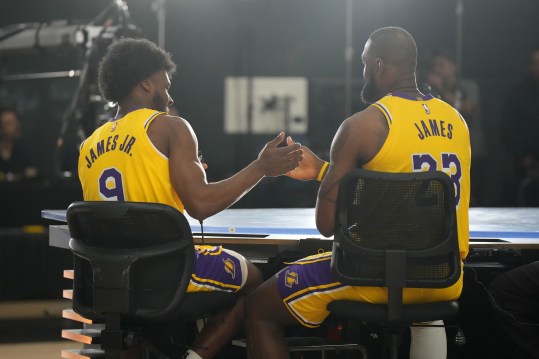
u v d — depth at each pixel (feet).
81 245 18.33
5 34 44.11
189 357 19.61
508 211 29.73
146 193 18.56
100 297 17.88
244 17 59.16
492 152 55.31
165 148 18.61
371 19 57.67
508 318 20.31
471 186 51.93
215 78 59.77
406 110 17.95
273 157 18.69
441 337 21.50
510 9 56.29
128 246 18.06
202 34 59.31
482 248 20.52
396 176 17.01
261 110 59.57
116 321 17.90
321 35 59.00
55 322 37.88
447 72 49.44
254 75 59.72
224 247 22.80
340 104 58.65
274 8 59.11
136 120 18.85
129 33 40.11
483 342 23.90
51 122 60.49
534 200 48.83
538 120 48.70
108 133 19.15
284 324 19.03
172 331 23.36
